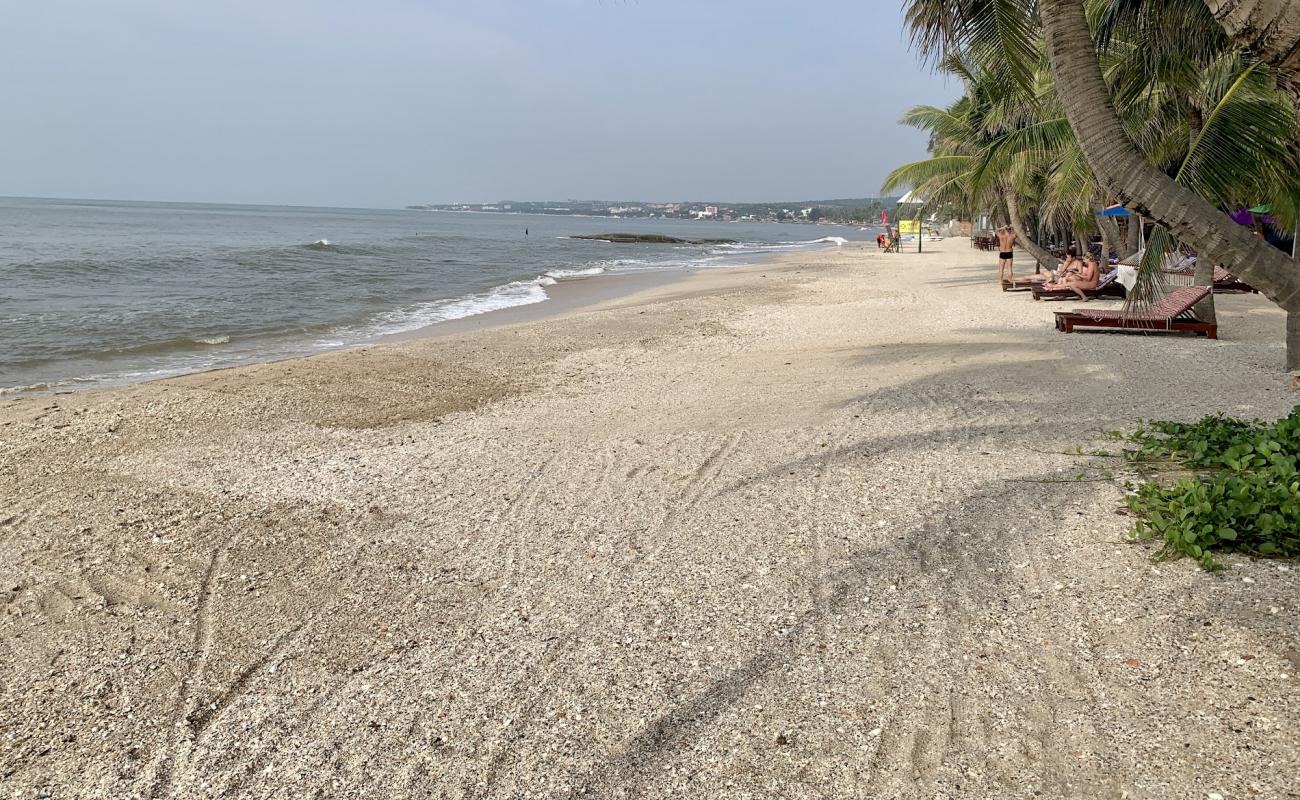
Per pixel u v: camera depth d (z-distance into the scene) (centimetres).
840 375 934
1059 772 256
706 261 4078
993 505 483
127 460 664
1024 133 1541
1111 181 457
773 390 870
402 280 2633
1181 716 276
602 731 294
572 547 462
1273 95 765
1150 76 827
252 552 472
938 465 568
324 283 2433
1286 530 385
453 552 462
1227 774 246
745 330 1415
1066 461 556
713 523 487
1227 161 622
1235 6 355
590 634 363
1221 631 323
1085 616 349
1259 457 482
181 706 323
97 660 361
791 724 291
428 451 675
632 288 2475
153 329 1495
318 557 462
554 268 3425
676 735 290
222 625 388
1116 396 749
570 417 790
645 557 443
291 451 686
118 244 4100
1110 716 281
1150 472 516
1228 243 438
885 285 2358
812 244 7131
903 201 2809
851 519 478
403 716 309
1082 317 1170
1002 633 342
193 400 866
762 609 378
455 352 1205
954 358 1002
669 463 614
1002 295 1859
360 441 717
